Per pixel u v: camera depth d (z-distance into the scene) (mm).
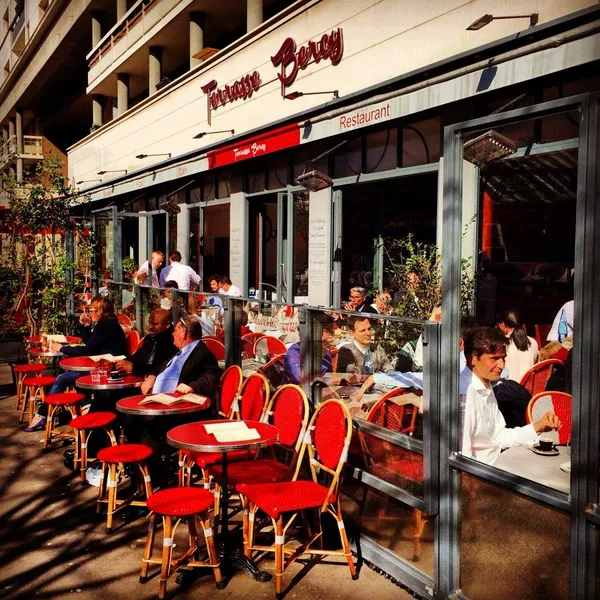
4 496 5492
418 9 7305
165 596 3891
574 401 2902
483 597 3445
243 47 11367
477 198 3770
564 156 3145
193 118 13461
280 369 5199
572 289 3350
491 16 5824
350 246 9133
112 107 23312
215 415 5863
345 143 8867
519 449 3342
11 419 8008
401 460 3959
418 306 5684
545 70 5340
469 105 6652
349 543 4434
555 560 3035
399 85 7031
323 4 9070
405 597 3863
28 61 28406
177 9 14188
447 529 3635
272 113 10492
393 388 3990
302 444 4375
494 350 3469
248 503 4328
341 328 4438
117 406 4930
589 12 4934
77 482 5824
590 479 2857
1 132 40938
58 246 11711
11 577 4137
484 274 3723
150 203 16672
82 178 21688
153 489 5535
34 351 8086
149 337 6367
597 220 2811
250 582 4062
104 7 20297
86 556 4426
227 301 6055
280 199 10805
